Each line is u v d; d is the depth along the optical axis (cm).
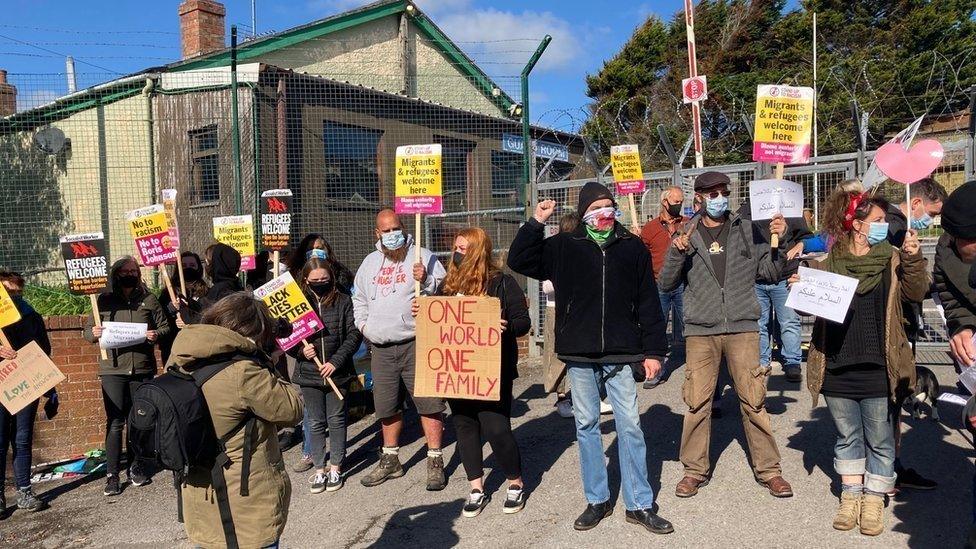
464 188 1025
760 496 478
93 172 1001
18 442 609
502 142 994
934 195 528
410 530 488
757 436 480
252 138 948
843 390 423
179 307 650
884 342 412
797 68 2680
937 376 697
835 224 429
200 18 1422
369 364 768
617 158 764
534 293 955
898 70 2361
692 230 482
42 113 970
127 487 650
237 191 888
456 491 546
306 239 648
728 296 471
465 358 473
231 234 720
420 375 480
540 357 949
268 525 321
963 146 741
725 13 3105
